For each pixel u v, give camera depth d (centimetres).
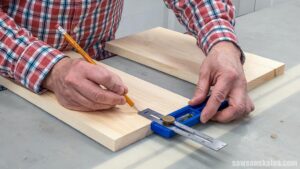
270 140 69
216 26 92
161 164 62
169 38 109
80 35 105
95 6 102
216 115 74
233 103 75
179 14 104
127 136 67
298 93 86
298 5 149
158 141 69
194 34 99
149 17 213
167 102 78
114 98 72
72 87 72
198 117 73
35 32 99
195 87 89
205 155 65
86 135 70
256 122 75
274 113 78
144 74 94
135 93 81
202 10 96
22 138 68
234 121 75
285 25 128
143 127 69
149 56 98
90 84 72
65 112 73
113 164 62
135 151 66
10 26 86
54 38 100
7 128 71
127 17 201
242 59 91
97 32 108
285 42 115
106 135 66
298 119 76
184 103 78
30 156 63
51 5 96
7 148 65
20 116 75
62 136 69
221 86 76
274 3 188
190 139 67
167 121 70
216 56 83
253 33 121
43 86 80
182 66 93
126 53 102
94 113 73
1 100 81
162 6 216
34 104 79
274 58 104
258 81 89
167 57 98
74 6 98
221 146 63
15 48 83
